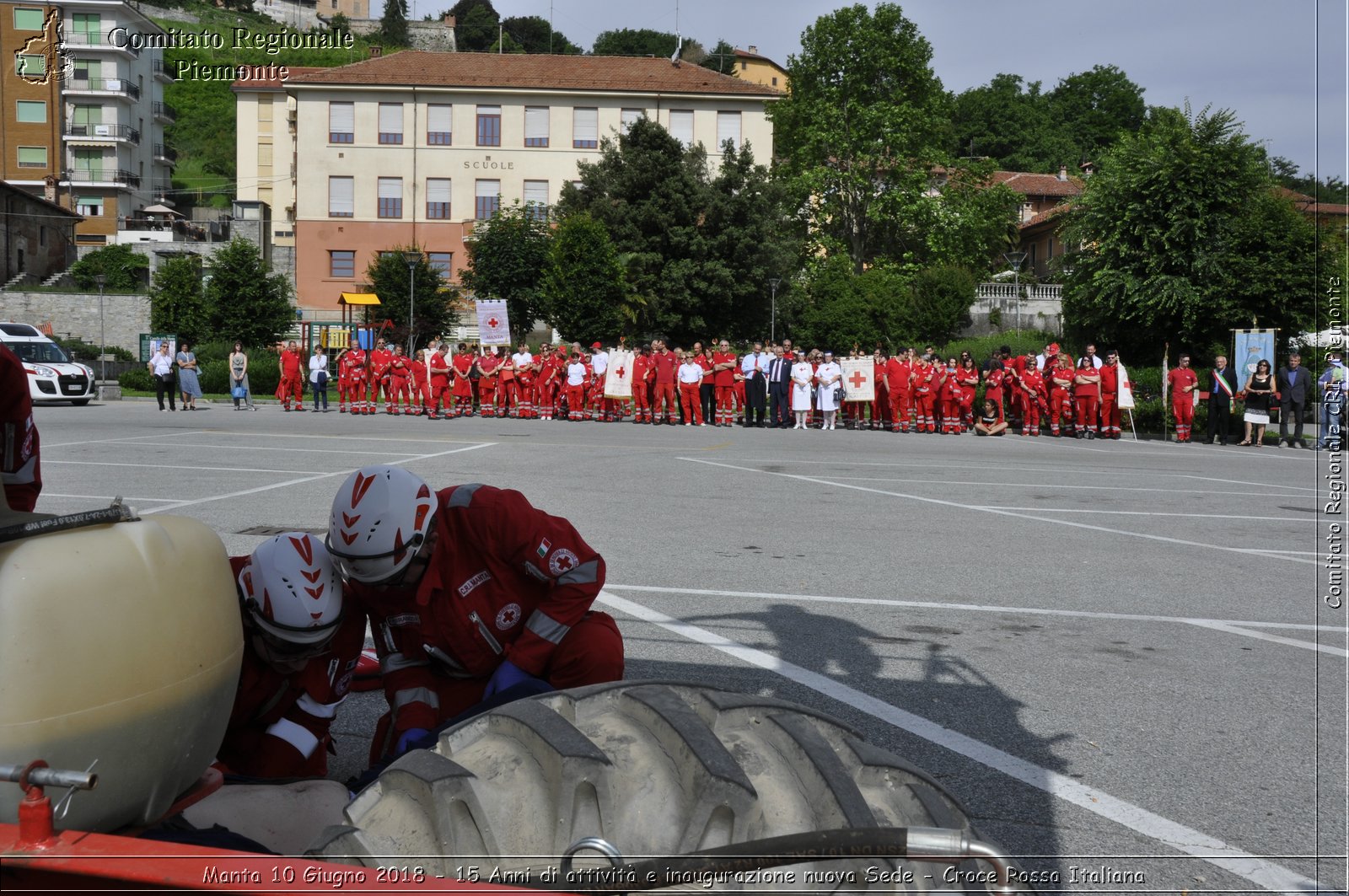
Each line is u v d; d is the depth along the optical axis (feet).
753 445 65.16
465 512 10.17
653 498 37.81
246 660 9.60
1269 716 15.42
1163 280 101.65
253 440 58.59
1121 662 18.21
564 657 10.49
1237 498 42.04
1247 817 11.81
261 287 159.63
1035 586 24.44
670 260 165.68
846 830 5.39
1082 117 333.01
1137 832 11.35
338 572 9.80
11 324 99.76
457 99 192.34
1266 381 76.38
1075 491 43.14
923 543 29.94
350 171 192.24
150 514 7.61
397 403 95.45
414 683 10.64
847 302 182.29
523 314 160.66
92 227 233.76
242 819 8.27
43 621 6.12
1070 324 117.60
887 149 198.70
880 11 198.49
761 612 21.25
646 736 6.25
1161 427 89.92
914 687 16.49
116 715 6.43
